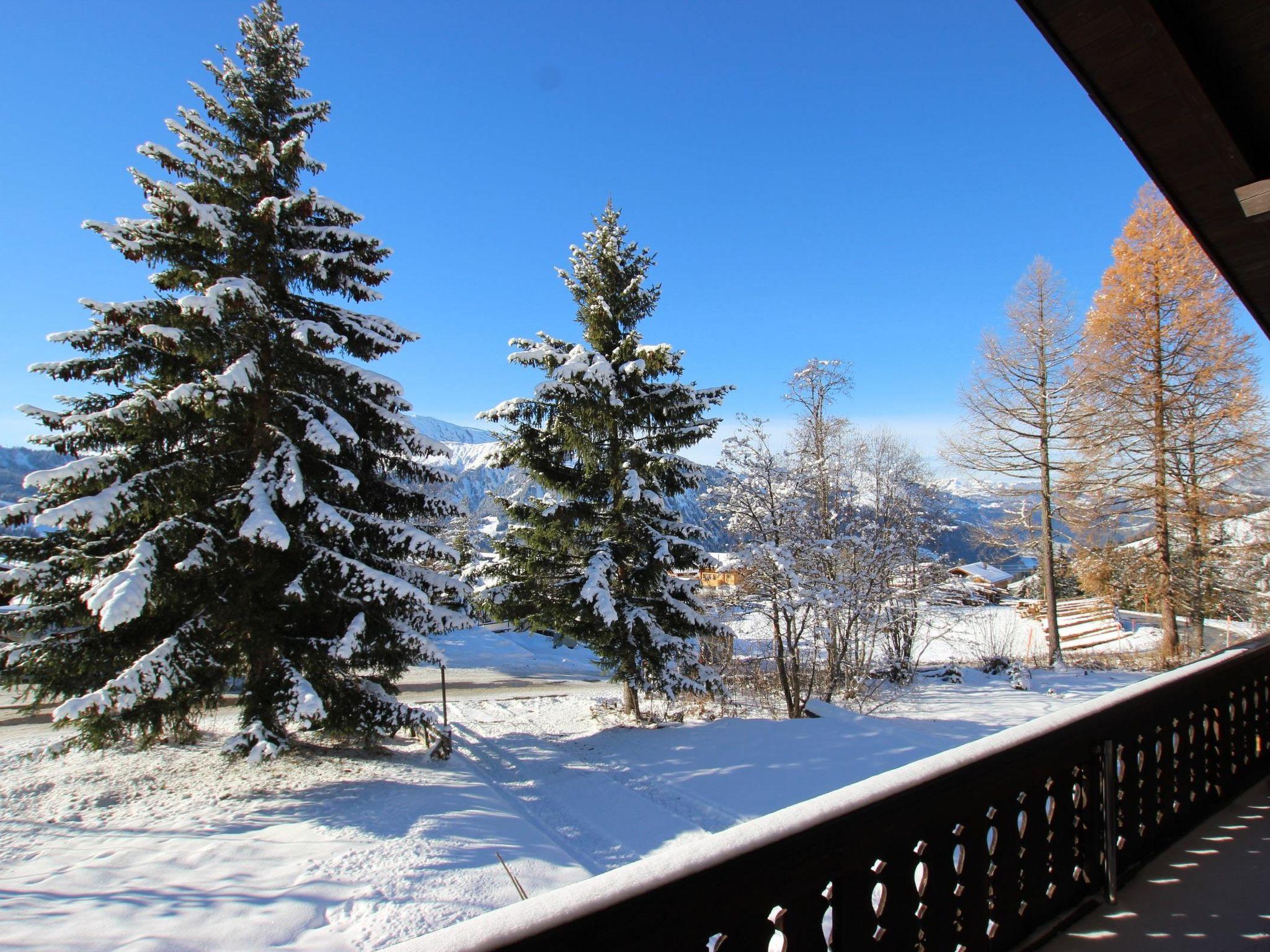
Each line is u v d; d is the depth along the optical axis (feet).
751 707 47.98
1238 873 9.83
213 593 26.13
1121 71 7.41
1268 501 52.85
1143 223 56.59
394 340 32.60
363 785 25.86
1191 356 54.44
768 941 5.04
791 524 48.70
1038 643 72.33
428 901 15.94
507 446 38.86
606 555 38.34
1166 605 56.54
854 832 5.78
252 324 26.84
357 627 27.04
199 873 17.38
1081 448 61.11
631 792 26.73
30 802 23.94
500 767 31.91
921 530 60.34
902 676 55.77
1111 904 8.98
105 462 23.93
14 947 13.46
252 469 28.12
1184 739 11.62
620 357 39.96
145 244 26.08
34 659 24.09
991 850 7.62
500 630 91.20
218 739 32.96
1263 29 6.98
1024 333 64.85
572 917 3.82
